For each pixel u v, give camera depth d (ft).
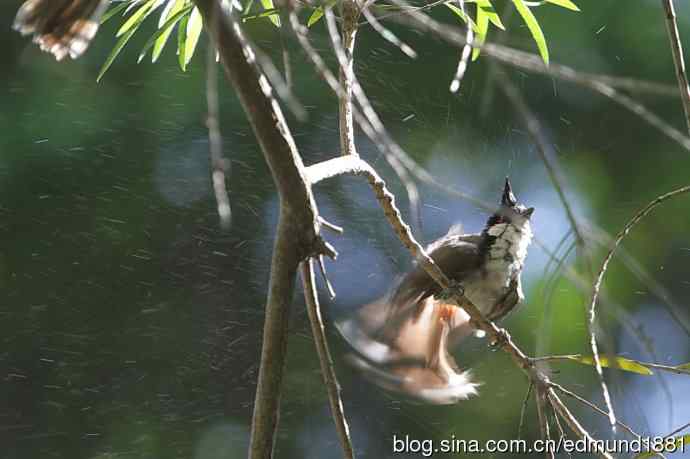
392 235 39.96
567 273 14.85
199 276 39.63
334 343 39.68
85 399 38.60
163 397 38.96
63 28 14.47
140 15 19.84
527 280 37.47
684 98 15.72
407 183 12.92
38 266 38.58
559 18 37.63
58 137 38.32
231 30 14.14
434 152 39.04
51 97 38.17
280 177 15.08
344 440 16.72
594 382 37.55
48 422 38.37
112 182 38.91
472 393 22.41
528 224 26.96
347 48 18.48
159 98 39.04
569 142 39.63
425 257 18.90
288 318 15.31
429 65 39.09
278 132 14.78
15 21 14.34
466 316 23.68
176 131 39.24
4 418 38.09
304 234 15.33
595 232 14.79
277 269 15.31
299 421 39.65
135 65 38.75
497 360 38.27
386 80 38.93
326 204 40.37
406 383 21.99
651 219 39.73
